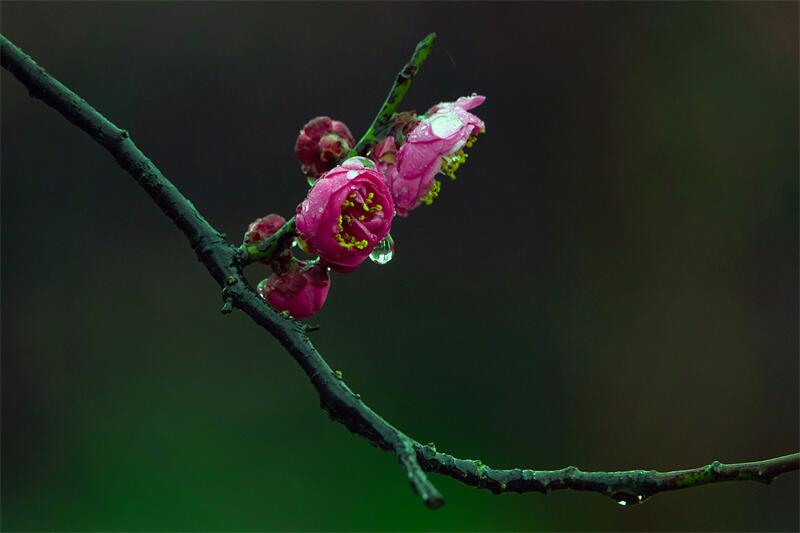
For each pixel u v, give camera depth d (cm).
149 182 90
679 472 88
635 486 88
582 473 88
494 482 88
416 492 85
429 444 89
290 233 90
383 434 87
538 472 88
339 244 90
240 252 90
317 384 88
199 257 90
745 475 88
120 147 90
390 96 90
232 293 89
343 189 90
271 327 89
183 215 90
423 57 90
